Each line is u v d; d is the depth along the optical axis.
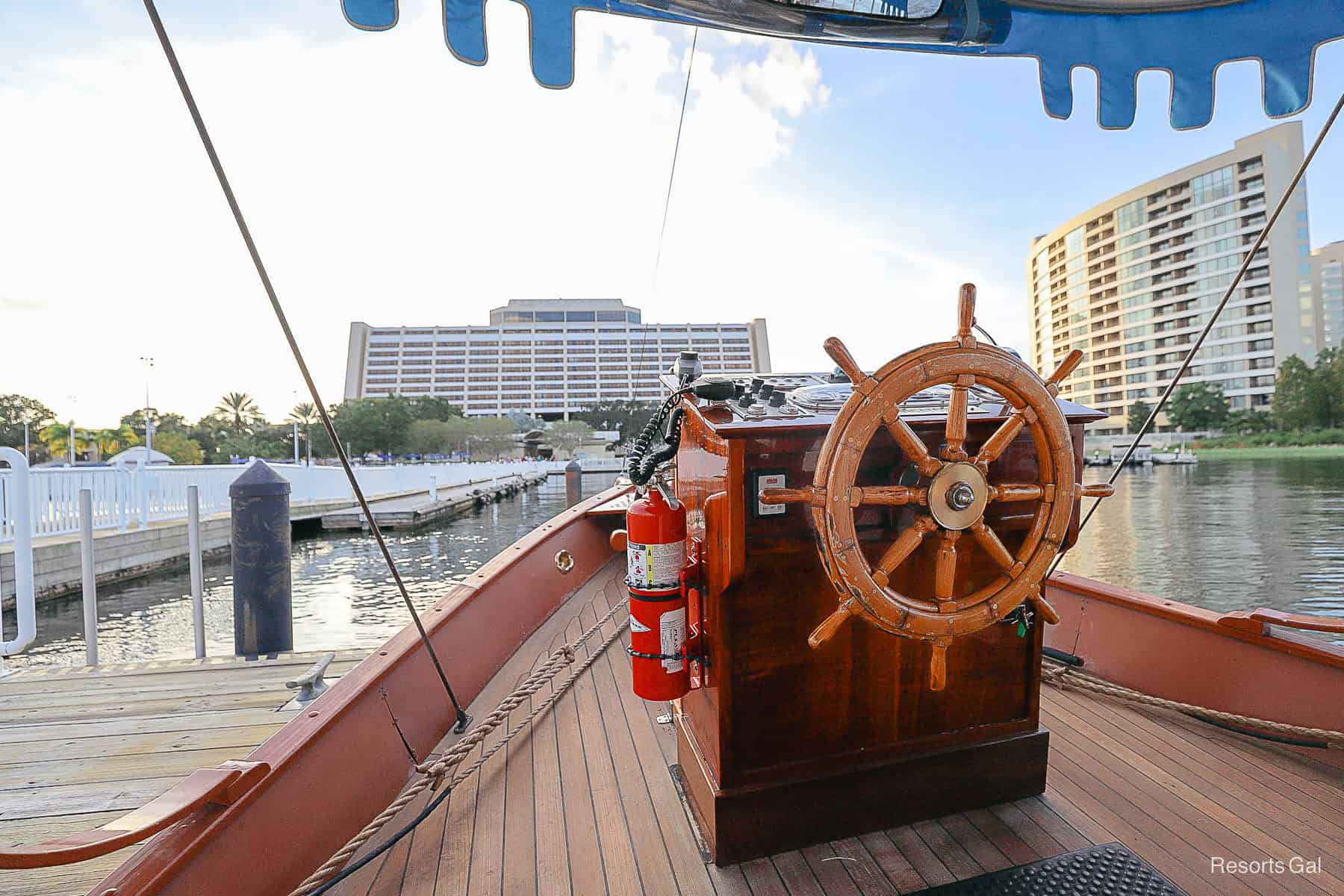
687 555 1.42
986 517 1.29
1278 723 1.60
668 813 1.41
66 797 1.73
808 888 1.16
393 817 1.33
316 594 10.28
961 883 1.15
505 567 2.46
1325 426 50.34
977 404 1.36
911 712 1.32
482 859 1.28
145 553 9.29
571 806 1.46
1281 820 1.33
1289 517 22.81
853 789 1.28
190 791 0.99
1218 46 1.68
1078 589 2.12
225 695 2.42
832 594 1.26
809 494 1.07
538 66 1.36
